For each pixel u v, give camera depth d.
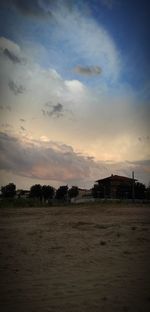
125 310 5.07
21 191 79.44
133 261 8.69
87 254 9.85
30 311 5.09
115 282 6.64
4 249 10.91
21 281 6.83
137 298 5.63
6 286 6.46
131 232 14.86
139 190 62.72
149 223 18.73
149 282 6.60
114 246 11.26
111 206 39.16
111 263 8.48
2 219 22.81
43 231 15.95
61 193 73.25
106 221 20.34
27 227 17.75
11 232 15.65
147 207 35.81
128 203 48.06
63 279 6.96
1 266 8.28
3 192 71.25
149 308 5.16
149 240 12.46
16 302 5.51
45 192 72.06
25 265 8.40
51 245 11.70
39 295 5.86
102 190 68.19
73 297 5.72
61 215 26.08
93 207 37.03
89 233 14.95
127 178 72.69
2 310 5.15
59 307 5.24
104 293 5.92
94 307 5.21
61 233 15.14
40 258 9.30
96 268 7.94
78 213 27.95
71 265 8.34
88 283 6.59
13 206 40.09
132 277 7.02
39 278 7.04
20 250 10.66
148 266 8.05
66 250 10.62
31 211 31.03
